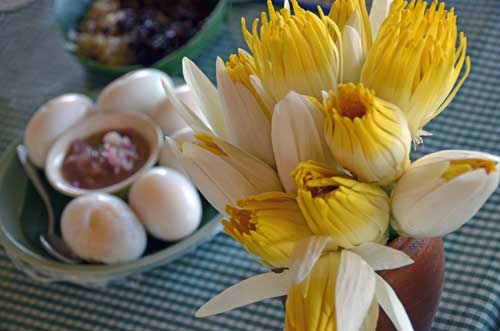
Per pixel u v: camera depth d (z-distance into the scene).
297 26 0.49
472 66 0.74
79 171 0.75
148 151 0.76
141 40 0.84
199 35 0.81
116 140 0.76
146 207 0.69
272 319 0.65
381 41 0.48
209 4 0.87
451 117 0.71
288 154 0.49
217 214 0.69
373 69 0.49
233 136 0.51
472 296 0.62
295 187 0.50
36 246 0.72
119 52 0.85
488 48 0.75
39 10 0.94
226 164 0.50
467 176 0.46
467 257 0.63
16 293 0.71
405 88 0.48
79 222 0.69
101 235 0.68
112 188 0.72
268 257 0.49
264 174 0.50
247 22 0.84
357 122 0.46
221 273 0.68
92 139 0.78
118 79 0.80
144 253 0.70
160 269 0.69
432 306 0.55
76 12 0.90
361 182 0.48
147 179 0.70
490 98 0.71
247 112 0.50
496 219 0.65
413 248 0.51
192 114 0.53
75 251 0.69
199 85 0.53
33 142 0.77
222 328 0.65
